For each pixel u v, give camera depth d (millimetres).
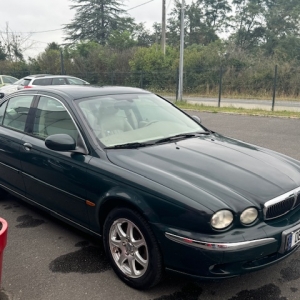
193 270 2684
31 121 4223
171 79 26094
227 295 2986
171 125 4141
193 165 3182
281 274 3273
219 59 28250
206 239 2598
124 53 33500
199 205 2645
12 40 42031
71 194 3553
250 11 48750
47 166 3773
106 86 4531
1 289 3086
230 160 3379
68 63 34375
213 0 55750
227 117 13867
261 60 27984
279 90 23484
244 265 2703
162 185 2859
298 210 3113
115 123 3771
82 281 3201
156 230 2791
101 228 3373
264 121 12680
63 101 3885
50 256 3621
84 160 3402
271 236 2717
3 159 4480
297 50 40969
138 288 3043
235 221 2676
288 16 46281
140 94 4492
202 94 25156
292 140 9141
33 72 34906
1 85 21547
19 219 4496
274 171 3273
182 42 19172
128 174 3053
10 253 3686
